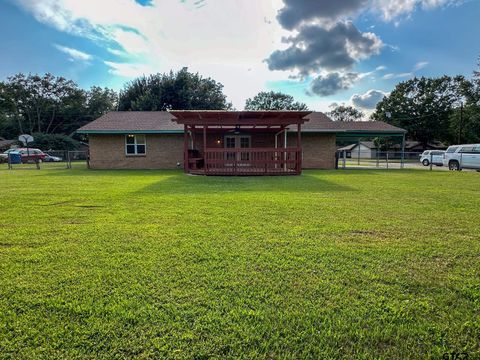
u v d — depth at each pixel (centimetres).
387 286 219
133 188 756
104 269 246
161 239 327
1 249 296
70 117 4512
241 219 419
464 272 245
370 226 385
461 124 3266
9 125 4409
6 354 147
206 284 220
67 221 409
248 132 1596
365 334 165
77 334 163
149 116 1792
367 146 4738
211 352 150
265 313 183
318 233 352
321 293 208
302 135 1612
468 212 475
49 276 234
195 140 1592
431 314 184
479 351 153
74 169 1549
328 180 980
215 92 3497
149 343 156
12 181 925
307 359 147
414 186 820
